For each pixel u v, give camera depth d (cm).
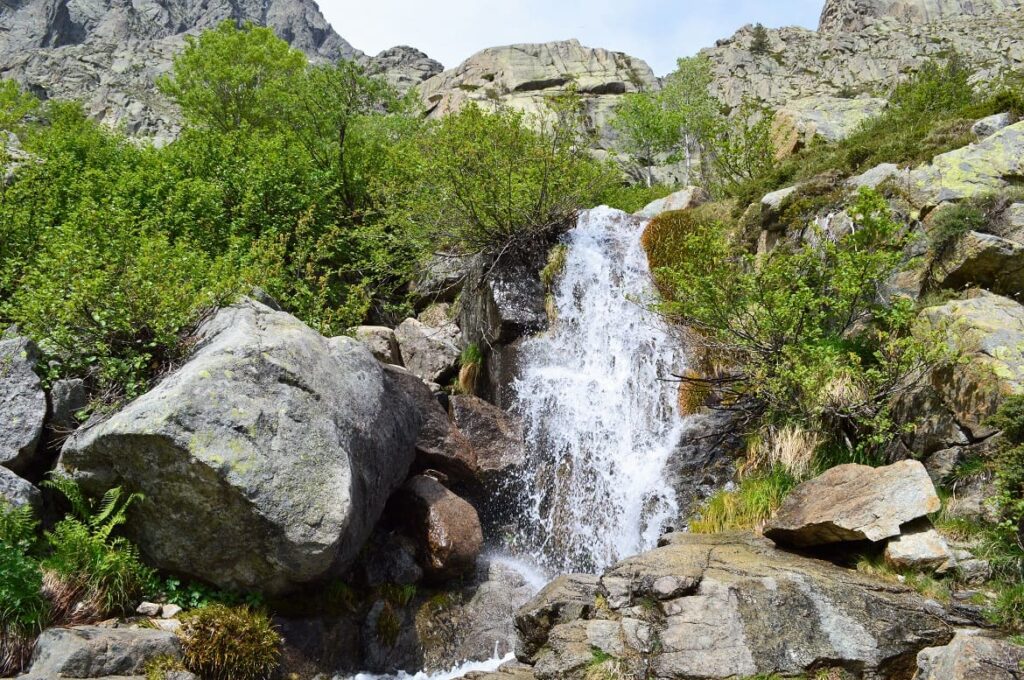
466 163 1383
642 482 1038
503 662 753
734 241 1333
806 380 844
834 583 660
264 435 705
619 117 4219
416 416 972
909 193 1101
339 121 1788
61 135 1606
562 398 1191
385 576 838
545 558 1048
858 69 7656
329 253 1411
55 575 642
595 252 1391
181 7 14925
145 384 803
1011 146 1084
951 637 618
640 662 627
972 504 753
